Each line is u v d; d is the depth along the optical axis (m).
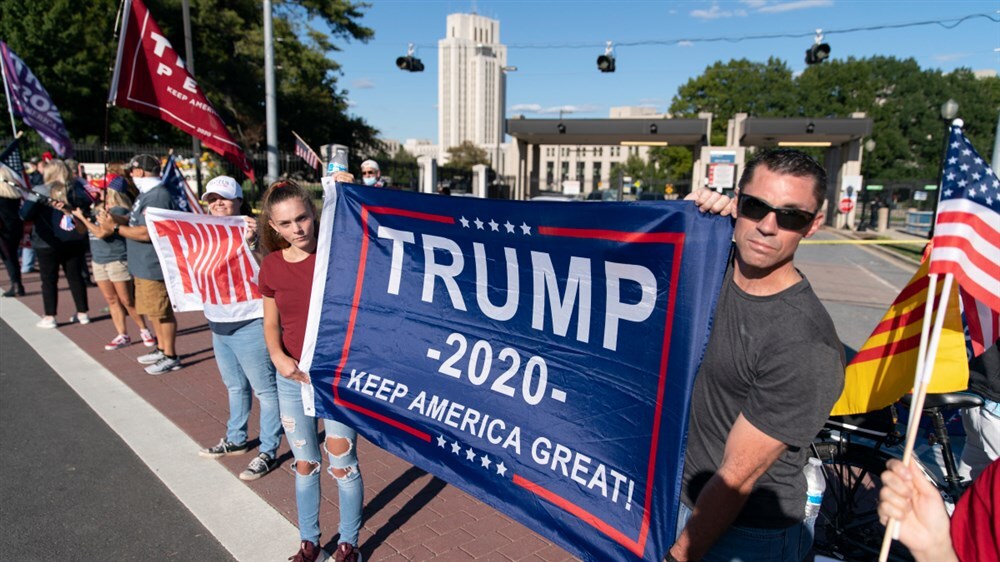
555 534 2.12
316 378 2.83
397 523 3.50
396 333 2.67
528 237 2.23
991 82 66.12
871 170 62.31
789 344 1.62
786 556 1.87
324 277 2.86
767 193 1.62
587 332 2.11
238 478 3.96
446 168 24.03
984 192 1.62
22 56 25.11
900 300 2.37
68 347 6.74
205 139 5.86
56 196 7.25
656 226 1.91
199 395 5.39
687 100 59.19
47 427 4.70
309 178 17.36
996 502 1.35
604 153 120.81
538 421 2.21
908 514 1.44
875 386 2.42
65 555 3.15
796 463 1.84
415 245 2.62
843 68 61.88
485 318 2.41
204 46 28.84
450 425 2.45
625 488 1.96
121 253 6.41
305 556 3.00
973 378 2.79
